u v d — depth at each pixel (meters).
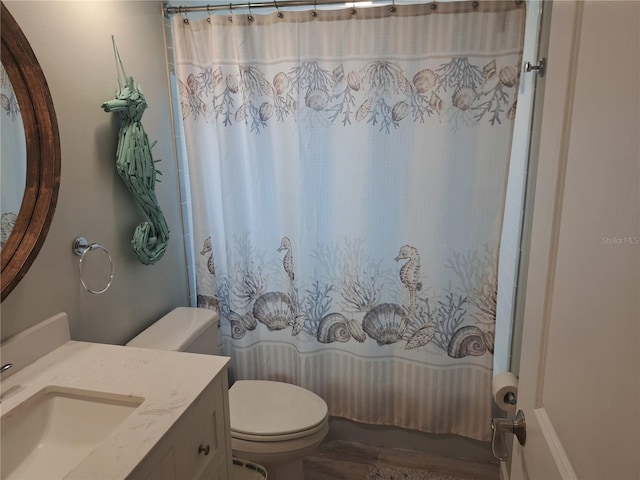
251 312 2.08
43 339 1.26
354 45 1.70
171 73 1.90
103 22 1.48
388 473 2.02
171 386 1.11
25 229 1.18
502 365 2.00
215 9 1.78
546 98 0.79
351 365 2.05
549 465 0.71
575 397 0.63
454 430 2.03
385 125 1.75
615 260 0.51
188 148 1.90
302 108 1.78
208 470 1.18
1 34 1.09
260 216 1.95
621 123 0.50
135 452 0.89
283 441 1.64
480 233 1.76
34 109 1.19
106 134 1.51
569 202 0.66
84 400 1.12
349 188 1.84
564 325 0.67
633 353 0.47
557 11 0.75
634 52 0.48
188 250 2.08
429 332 1.92
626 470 0.48
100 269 1.51
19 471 1.03
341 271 1.94
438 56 1.64
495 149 1.68
